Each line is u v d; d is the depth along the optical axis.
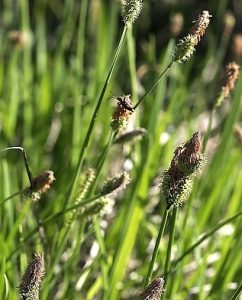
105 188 0.28
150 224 0.42
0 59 0.57
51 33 0.85
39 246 0.35
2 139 0.48
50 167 0.48
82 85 0.54
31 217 0.41
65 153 0.50
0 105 0.45
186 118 0.53
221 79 0.33
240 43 0.50
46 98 0.52
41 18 0.61
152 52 0.54
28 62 0.52
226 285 0.35
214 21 0.93
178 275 0.35
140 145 0.44
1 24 0.77
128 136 0.32
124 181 0.28
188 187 0.25
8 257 0.31
